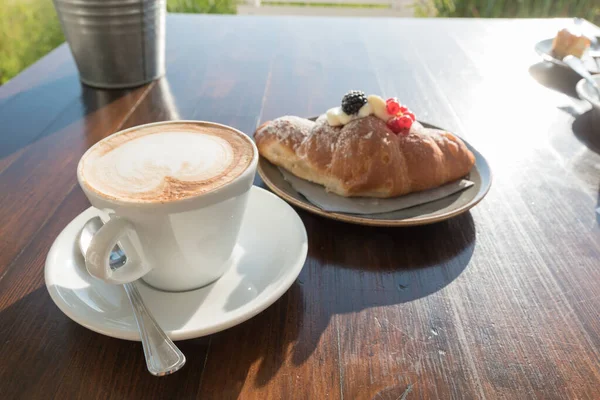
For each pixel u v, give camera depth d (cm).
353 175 62
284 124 72
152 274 45
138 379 38
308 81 105
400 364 40
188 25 142
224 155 47
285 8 272
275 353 41
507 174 69
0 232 56
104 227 40
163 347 37
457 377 39
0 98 97
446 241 55
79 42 97
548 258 52
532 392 37
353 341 42
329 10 279
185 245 42
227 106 93
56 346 41
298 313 45
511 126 85
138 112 91
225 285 46
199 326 38
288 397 37
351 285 49
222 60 117
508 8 283
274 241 51
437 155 64
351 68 112
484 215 60
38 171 70
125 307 42
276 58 118
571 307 46
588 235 56
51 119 88
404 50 125
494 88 102
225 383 38
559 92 100
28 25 236
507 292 48
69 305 41
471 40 133
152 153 47
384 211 59
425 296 47
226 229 44
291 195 63
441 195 63
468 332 43
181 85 103
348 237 56
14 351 40
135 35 96
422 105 93
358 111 69
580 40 112
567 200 63
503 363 40
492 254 53
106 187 42
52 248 47
